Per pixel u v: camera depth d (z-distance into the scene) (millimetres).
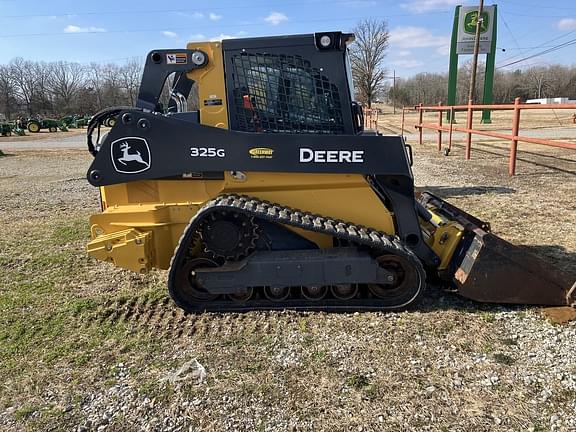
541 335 3342
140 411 2707
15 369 3156
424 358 3123
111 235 3869
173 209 3924
